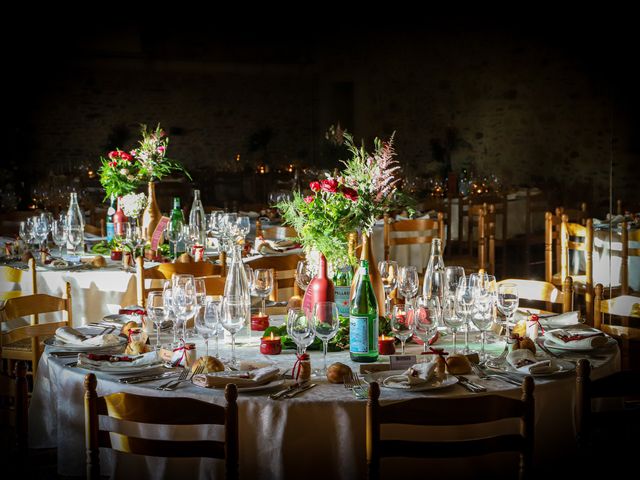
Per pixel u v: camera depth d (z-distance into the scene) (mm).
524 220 10008
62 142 14094
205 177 14305
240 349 2736
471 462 2201
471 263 6840
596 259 5676
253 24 14602
